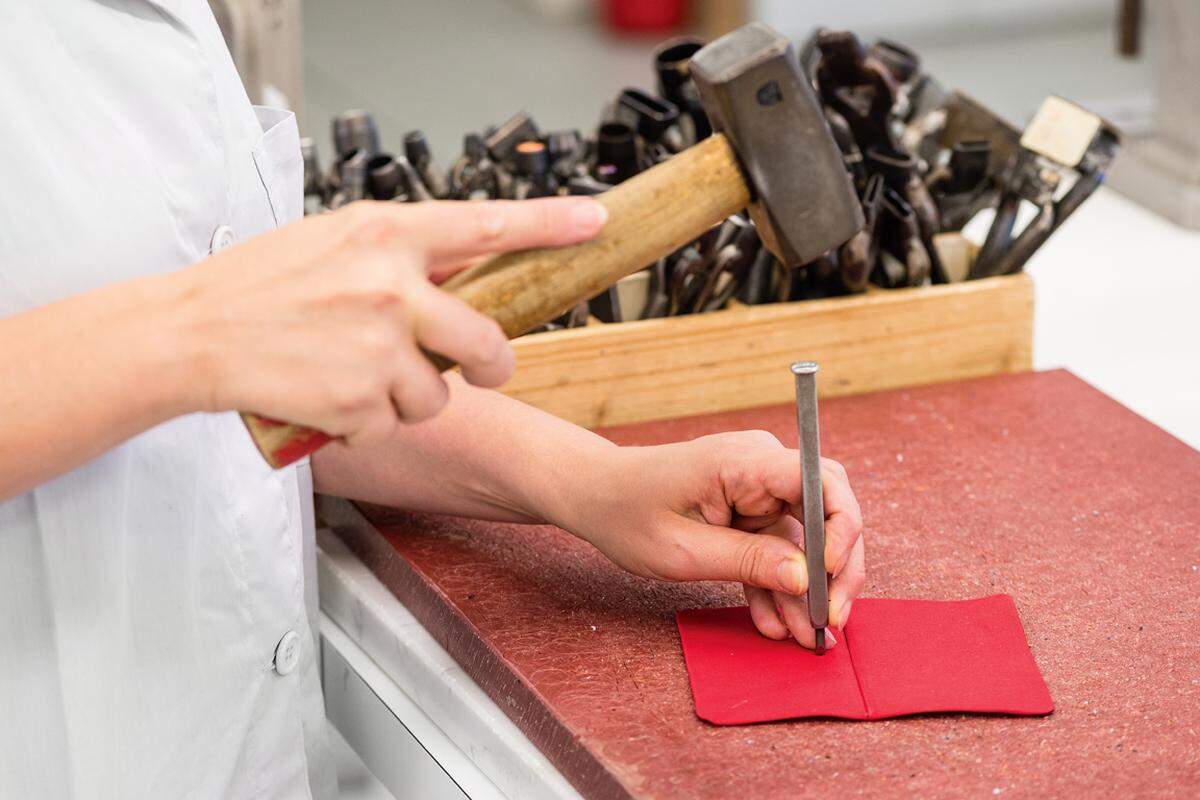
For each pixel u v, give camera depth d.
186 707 1.12
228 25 1.58
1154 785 1.02
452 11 5.88
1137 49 2.49
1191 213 1.92
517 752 1.10
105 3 1.08
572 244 1.00
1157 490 1.27
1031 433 1.35
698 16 5.47
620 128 1.46
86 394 0.95
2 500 0.98
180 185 1.10
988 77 4.35
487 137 1.53
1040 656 1.11
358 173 1.45
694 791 1.02
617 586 1.18
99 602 1.07
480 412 1.22
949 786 1.02
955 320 1.45
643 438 1.38
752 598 1.13
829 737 1.06
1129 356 1.57
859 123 1.44
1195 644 1.12
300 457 1.00
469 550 1.22
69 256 1.04
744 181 1.04
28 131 1.03
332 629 1.29
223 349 0.95
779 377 1.43
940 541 1.22
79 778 1.08
